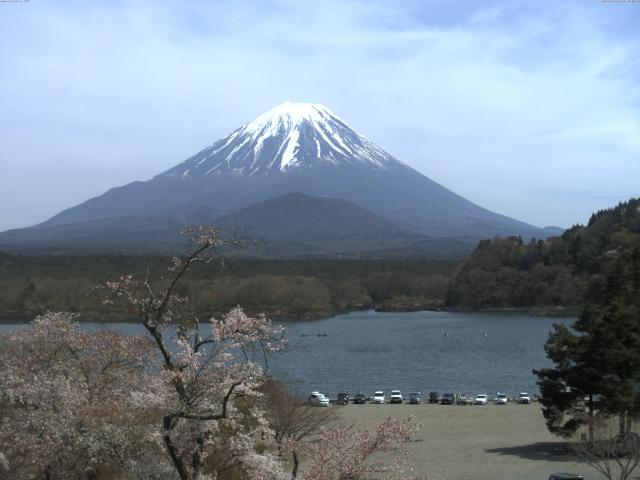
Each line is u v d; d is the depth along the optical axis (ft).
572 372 129.39
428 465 127.44
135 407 53.67
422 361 302.45
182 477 50.93
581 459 123.34
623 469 107.04
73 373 65.72
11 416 62.13
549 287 537.65
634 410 125.18
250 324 52.03
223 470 58.13
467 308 561.84
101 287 52.70
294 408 98.17
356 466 55.98
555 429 130.93
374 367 285.84
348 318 503.61
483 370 279.69
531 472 119.75
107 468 62.03
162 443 52.95
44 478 60.49
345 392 224.33
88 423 57.21
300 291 476.54
